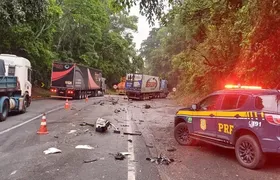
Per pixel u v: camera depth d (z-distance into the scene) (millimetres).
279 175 6336
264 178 6113
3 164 6570
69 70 32156
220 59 19656
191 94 31797
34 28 29969
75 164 6711
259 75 10914
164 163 7031
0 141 8945
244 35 11672
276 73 10273
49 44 35312
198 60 28109
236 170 6652
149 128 13047
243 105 7238
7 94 14711
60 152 7785
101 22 43844
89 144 8930
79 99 34219
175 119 9828
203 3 15578
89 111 19531
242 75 12562
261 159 6613
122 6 12547
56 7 31438
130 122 14789
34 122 13211
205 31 24875
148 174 6129
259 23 9672
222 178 6043
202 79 27125
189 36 30984
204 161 7391
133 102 33562
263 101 6785
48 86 41156
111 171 6250
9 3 18953
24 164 6598
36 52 30047
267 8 9188
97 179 5715
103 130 11406
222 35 18406
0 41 27000
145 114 19625
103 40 61438
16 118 14500
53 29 33406
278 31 9602
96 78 42000
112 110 21078
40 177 5754
